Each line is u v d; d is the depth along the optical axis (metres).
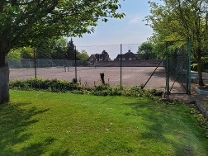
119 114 6.48
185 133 5.10
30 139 4.72
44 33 7.98
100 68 36.16
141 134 4.84
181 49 12.23
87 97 9.55
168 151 4.08
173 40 11.98
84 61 34.62
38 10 6.50
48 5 7.16
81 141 4.53
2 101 8.27
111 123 5.59
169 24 12.36
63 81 12.72
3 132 5.22
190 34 11.66
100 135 4.81
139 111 6.98
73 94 10.41
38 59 28.11
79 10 7.77
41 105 7.82
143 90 10.41
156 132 5.03
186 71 10.69
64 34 8.50
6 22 5.87
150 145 4.30
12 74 23.80
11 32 6.91
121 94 10.16
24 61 32.09
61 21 7.37
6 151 4.18
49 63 34.22
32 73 25.59
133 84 14.28
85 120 5.89
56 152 4.09
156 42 16.66
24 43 8.23
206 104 7.61
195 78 15.57
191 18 11.49
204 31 11.48
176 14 11.92
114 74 23.72
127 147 4.21
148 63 34.47
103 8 7.80
